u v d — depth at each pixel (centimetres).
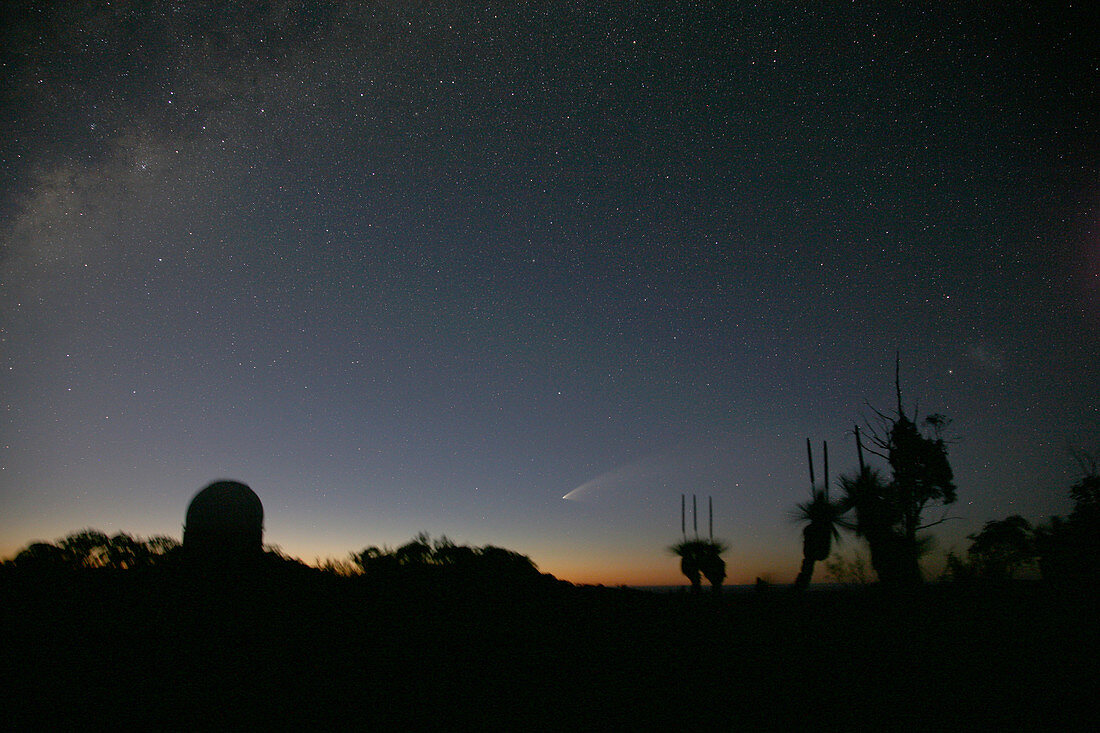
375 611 564
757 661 551
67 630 455
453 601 628
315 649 468
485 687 435
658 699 442
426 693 416
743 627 686
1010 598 886
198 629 481
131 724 345
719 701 446
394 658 468
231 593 565
